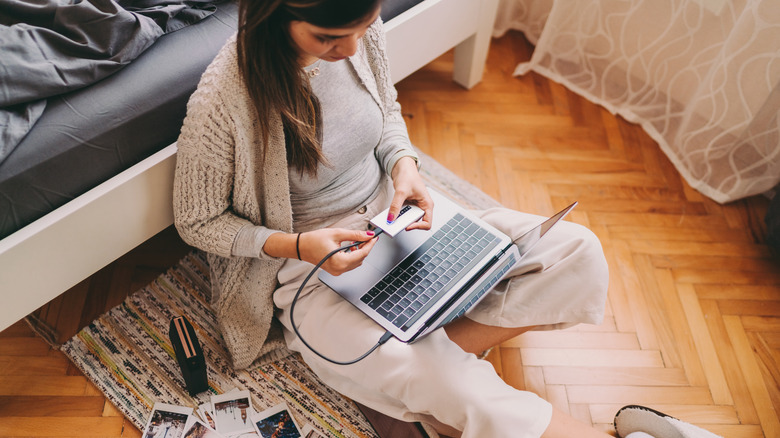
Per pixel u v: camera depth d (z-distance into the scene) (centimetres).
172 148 122
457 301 106
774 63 152
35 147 105
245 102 99
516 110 197
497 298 124
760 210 175
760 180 171
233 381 136
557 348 148
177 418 130
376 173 126
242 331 131
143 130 116
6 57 104
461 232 121
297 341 126
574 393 141
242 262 123
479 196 173
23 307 117
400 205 116
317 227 121
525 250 116
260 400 134
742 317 155
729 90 162
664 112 188
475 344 126
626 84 193
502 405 105
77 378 136
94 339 140
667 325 153
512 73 209
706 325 153
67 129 108
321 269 117
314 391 137
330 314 115
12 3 112
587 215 173
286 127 102
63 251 115
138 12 120
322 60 104
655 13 174
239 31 90
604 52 191
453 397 106
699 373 145
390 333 110
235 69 98
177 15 125
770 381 145
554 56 203
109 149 113
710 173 177
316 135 107
